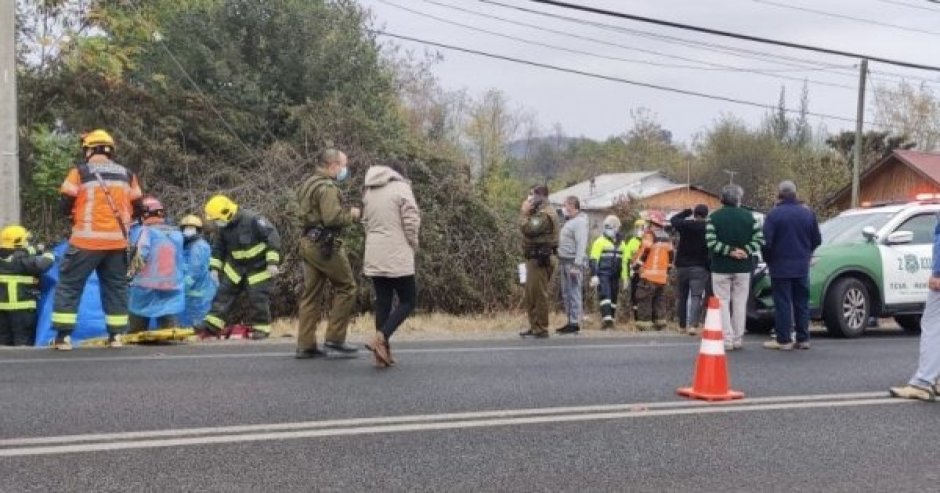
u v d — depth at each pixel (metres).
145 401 6.26
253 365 7.94
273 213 14.92
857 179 32.81
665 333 12.67
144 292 9.83
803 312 10.45
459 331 12.59
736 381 7.88
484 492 4.56
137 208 9.34
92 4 19.11
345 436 5.50
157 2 19.95
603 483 4.77
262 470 4.77
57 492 4.32
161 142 15.93
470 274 16.61
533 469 4.97
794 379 8.04
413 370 7.90
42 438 5.25
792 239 10.28
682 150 82.69
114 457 4.91
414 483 4.65
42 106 15.95
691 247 12.50
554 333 12.37
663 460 5.23
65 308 8.68
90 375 7.21
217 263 10.66
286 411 6.09
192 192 15.38
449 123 65.19
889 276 12.53
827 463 5.27
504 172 31.67
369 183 8.02
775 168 65.38
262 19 19.09
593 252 14.30
